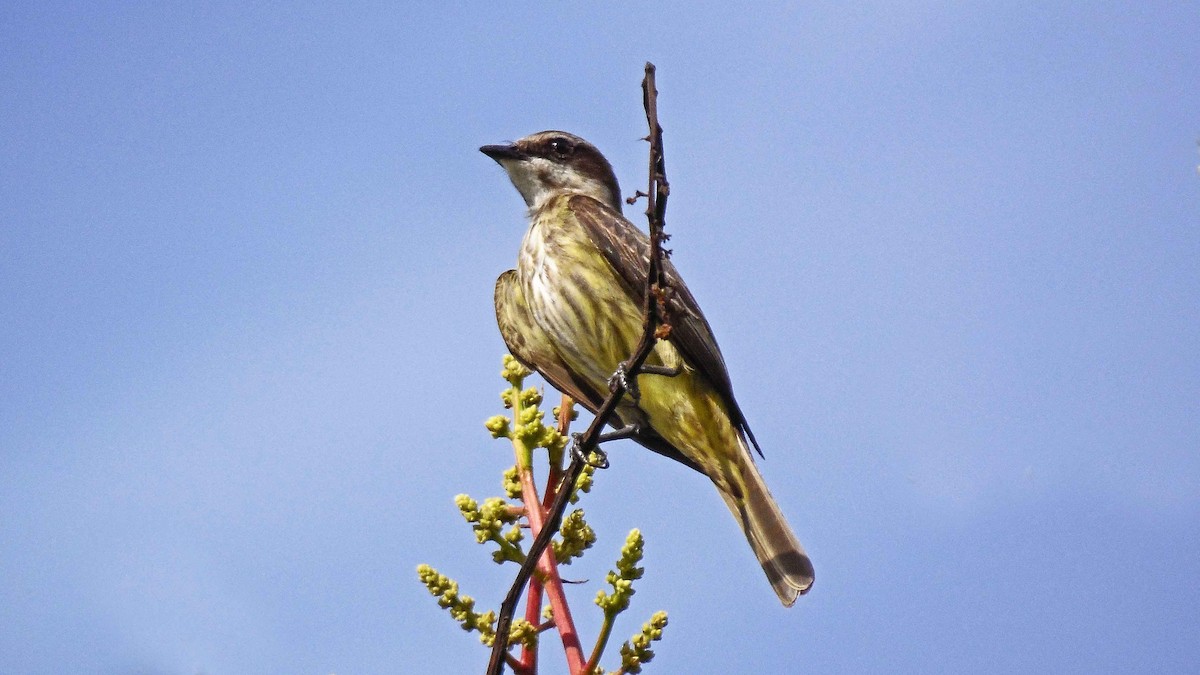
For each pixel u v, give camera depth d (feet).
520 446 24.13
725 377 34.83
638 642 20.67
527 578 21.06
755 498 34.06
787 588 31.76
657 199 22.00
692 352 34.22
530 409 24.20
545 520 22.00
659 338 23.97
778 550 32.68
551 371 37.70
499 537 22.65
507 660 20.68
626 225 36.65
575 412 28.45
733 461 34.68
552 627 21.94
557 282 36.63
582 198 38.14
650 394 34.81
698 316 35.04
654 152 21.85
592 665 20.57
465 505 22.77
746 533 33.78
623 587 20.63
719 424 34.63
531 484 23.79
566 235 37.14
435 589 21.54
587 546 22.99
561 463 24.59
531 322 37.93
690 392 34.65
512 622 21.34
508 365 25.52
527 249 37.81
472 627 21.53
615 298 36.04
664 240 22.40
